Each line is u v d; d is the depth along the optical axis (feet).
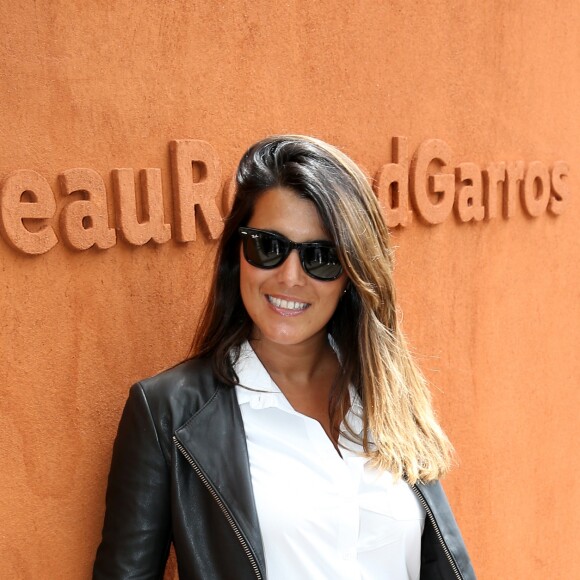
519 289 10.55
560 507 11.54
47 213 6.11
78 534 6.73
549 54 10.42
